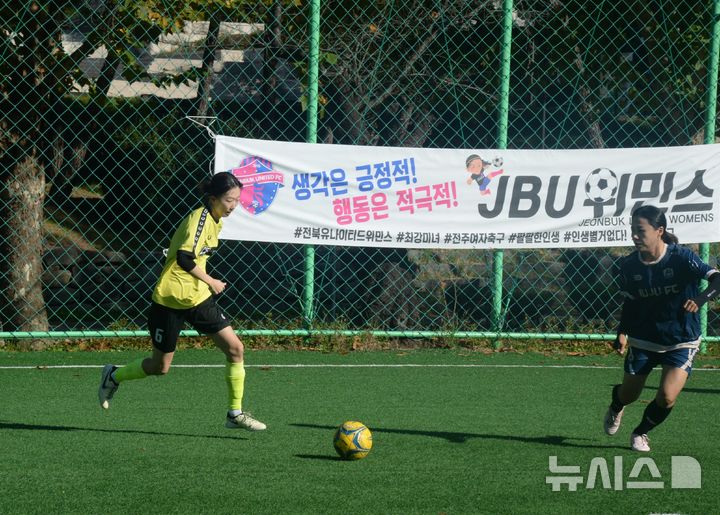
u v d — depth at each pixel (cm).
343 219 1248
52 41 1295
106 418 840
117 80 2105
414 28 1566
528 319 1488
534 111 1911
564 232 1276
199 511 573
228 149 1222
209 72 1586
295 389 995
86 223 2086
